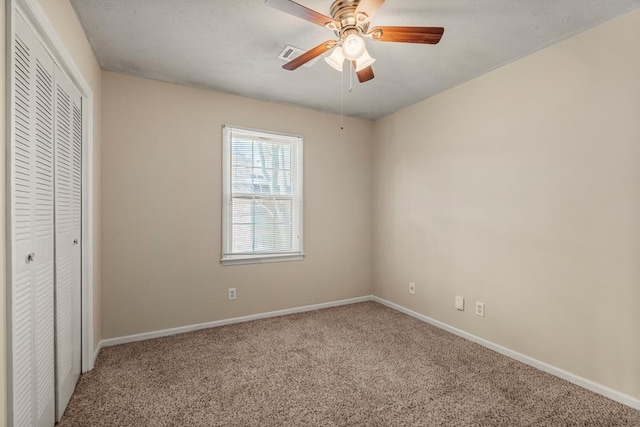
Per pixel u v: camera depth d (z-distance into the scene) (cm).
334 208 389
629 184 189
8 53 114
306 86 305
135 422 173
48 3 147
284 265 357
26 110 131
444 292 313
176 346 270
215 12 193
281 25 207
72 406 186
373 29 172
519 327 248
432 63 256
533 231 239
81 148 218
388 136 388
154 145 289
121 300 276
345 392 202
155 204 290
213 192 317
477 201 281
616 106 195
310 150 372
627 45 190
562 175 221
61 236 175
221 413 181
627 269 190
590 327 206
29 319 135
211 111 316
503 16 195
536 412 183
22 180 128
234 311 329
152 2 183
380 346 272
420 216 342
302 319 340
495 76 267
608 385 198
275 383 212
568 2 182
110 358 247
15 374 119
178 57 249
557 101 224
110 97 272
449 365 238
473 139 285
